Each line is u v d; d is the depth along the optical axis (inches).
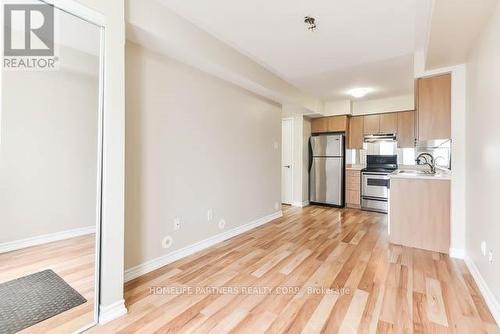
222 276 88.3
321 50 112.7
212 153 120.0
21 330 58.8
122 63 66.6
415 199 116.6
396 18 86.7
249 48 111.5
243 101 140.3
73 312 62.1
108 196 63.9
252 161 149.3
